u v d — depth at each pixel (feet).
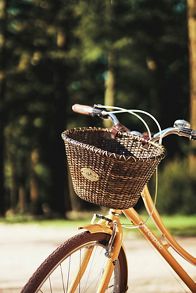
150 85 116.16
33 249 38.63
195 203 72.33
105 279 14.58
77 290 14.96
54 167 102.73
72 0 104.73
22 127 117.80
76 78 114.62
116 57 107.65
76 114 123.24
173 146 120.88
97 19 104.22
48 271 13.47
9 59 106.52
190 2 76.84
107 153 13.34
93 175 13.65
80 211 144.56
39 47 105.81
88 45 104.37
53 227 53.57
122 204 13.87
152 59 113.70
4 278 28.40
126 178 13.56
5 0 100.99
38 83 109.29
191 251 36.19
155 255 34.63
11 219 73.31
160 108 121.49
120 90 119.03
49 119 114.11
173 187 73.15
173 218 64.69
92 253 14.70
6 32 101.30
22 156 139.64
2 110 104.58
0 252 37.22
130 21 104.58
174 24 109.70
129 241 40.19
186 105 122.21
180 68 117.60
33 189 131.95
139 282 26.96
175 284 26.43
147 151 15.06
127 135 15.24
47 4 104.83
